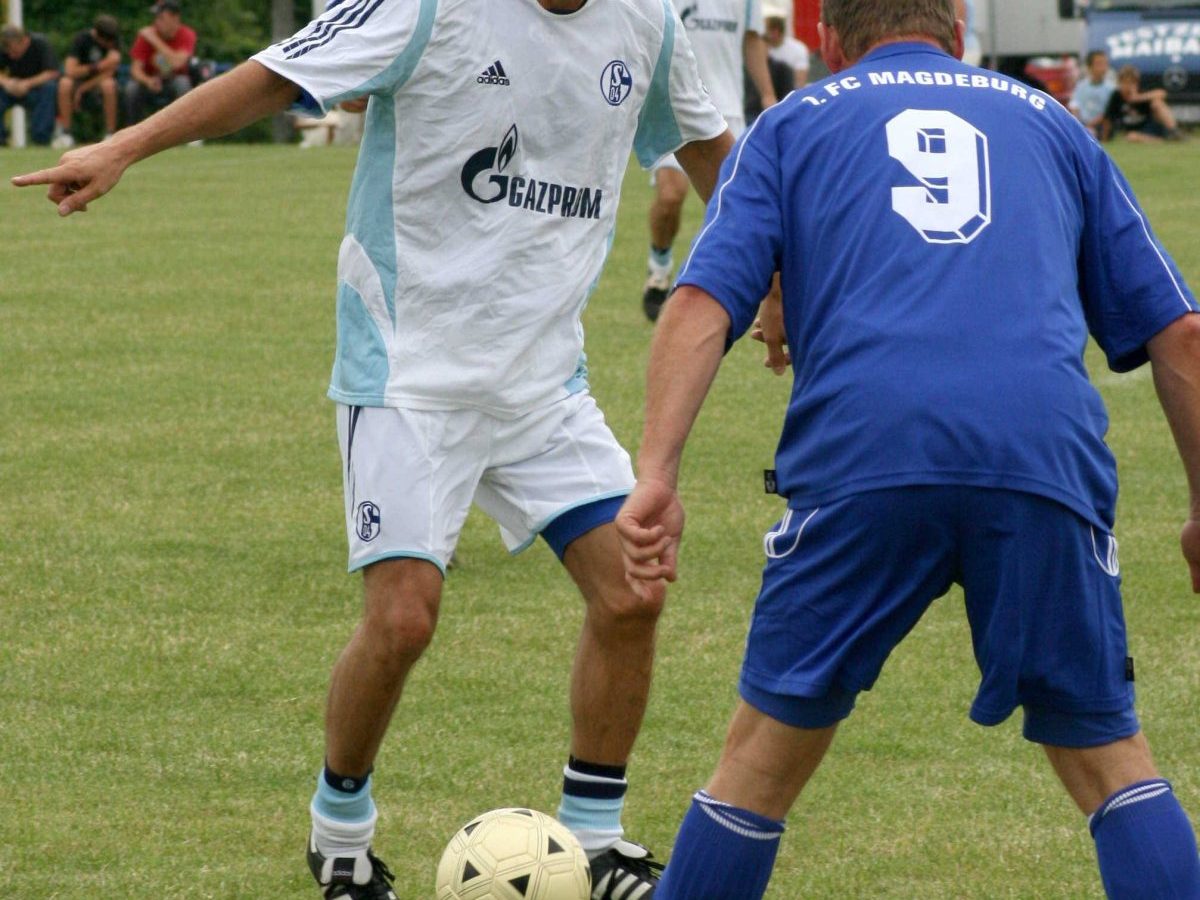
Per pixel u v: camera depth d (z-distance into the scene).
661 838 13.76
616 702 12.73
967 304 9.82
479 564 21.11
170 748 15.32
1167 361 10.24
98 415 28.61
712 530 22.52
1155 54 87.62
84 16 128.38
